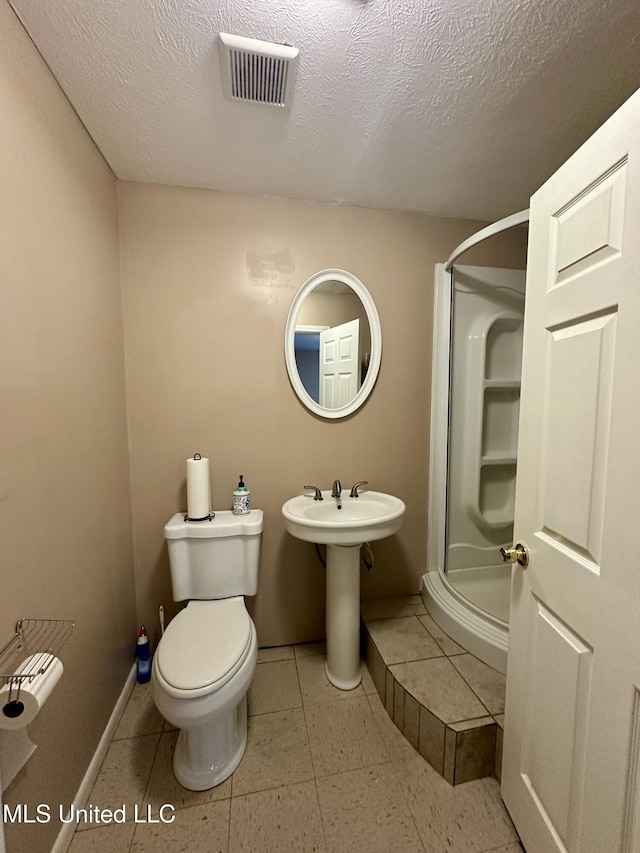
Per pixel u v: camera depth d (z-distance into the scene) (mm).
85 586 1143
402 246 1738
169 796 1105
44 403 928
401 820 1037
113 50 914
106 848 979
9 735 740
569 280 780
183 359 1597
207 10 826
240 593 1508
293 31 874
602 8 822
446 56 930
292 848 976
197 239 1560
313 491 1754
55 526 973
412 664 1396
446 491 1872
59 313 1012
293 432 1713
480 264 1825
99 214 1302
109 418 1372
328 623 1563
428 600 1750
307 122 1163
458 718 1155
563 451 795
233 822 1036
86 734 1123
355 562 1513
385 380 1787
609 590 661
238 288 1608
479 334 1875
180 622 1306
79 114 1122
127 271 1518
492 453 1978
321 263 1665
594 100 1075
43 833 888
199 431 1637
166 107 1099
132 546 1607
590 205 713
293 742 1279
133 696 1495
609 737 663
